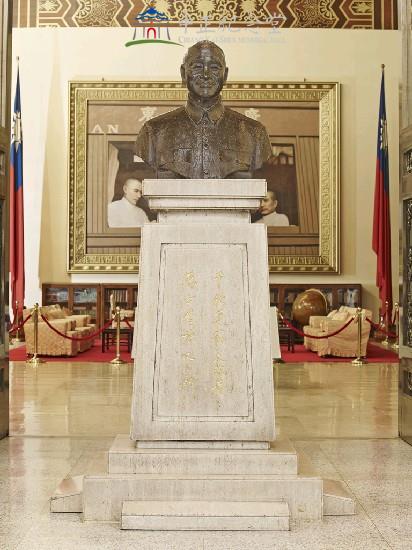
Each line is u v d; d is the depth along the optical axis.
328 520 3.93
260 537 3.65
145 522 3.75
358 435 6.39
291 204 17.00
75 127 16.92
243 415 4.10
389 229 16.22
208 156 4.60
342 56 17.16
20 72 17.08
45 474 4.88
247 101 16.95
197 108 4.62
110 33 17.09
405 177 6.27
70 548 3.47
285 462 4.00
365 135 17.17
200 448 4.08
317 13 17.14
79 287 16.95
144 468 3.99
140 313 4.17
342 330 13.70
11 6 6.58
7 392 6.29
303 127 17.00
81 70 17.11
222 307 4.18
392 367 12.46
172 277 4.19
